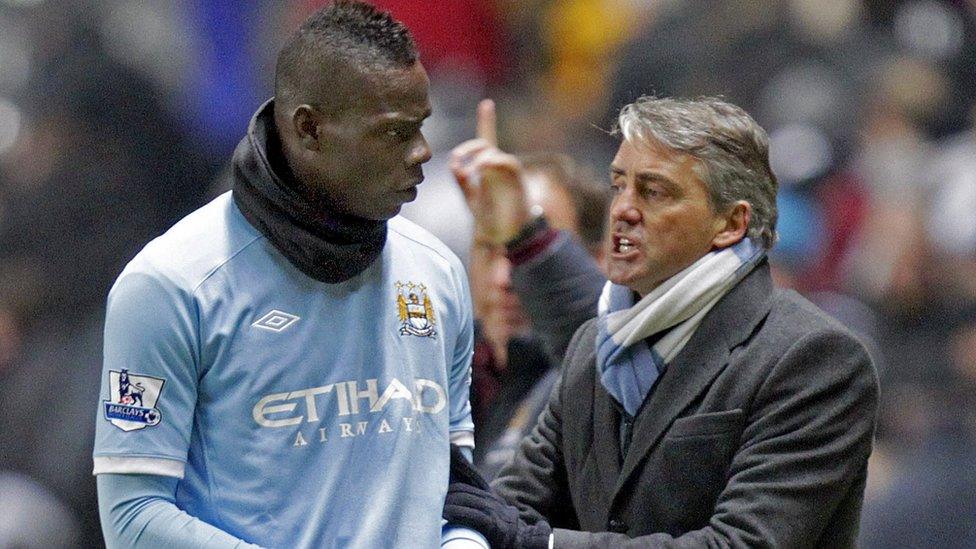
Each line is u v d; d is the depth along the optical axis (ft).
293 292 41.16
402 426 41.88
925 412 85.15
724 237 44.62
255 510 40.55
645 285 44.75
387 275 42.57
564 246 52.95
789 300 45.03
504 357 56.75
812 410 43.60
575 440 46.65
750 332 44.47
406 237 43.68
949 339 90.89
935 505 74.79
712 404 44.16
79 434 84.28
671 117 44.29
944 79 111.96
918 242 95.04
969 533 74.33
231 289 40.75
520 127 104.06
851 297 94.94
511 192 52.75
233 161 41.45
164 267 40.52
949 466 76.33
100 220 104.53
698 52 114.62
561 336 53.01
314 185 40.75
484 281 57.06
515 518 43.83
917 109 109.50
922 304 93.81
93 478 84.12
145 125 109.40
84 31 110.42
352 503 41.14
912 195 98.07
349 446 41.16
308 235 40.78
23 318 99.60
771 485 43.19
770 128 108.68
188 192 111.86
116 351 40.50
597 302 52.70
